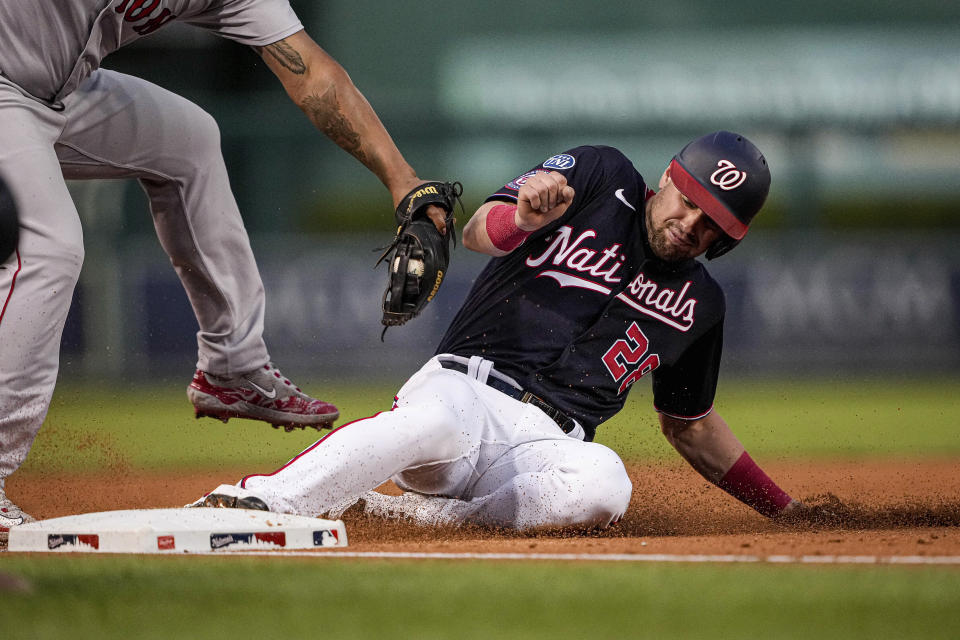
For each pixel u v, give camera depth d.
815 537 11.17
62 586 7.89
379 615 6.94
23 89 12.48
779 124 53.16
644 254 13.27
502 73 76.31
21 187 12.09
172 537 9.79
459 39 76.44
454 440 12.12
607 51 76.44
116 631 6.54
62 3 12.38
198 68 63.53
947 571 8.49
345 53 76.19
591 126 54.12
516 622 6.74
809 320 46.34
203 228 14.92
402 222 12.77
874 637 6.40
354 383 45.62
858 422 36.25
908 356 46.19
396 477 13.03
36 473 23.53
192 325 44.25
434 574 8.34
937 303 46.19
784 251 46.66
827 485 20.66
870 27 75.00
